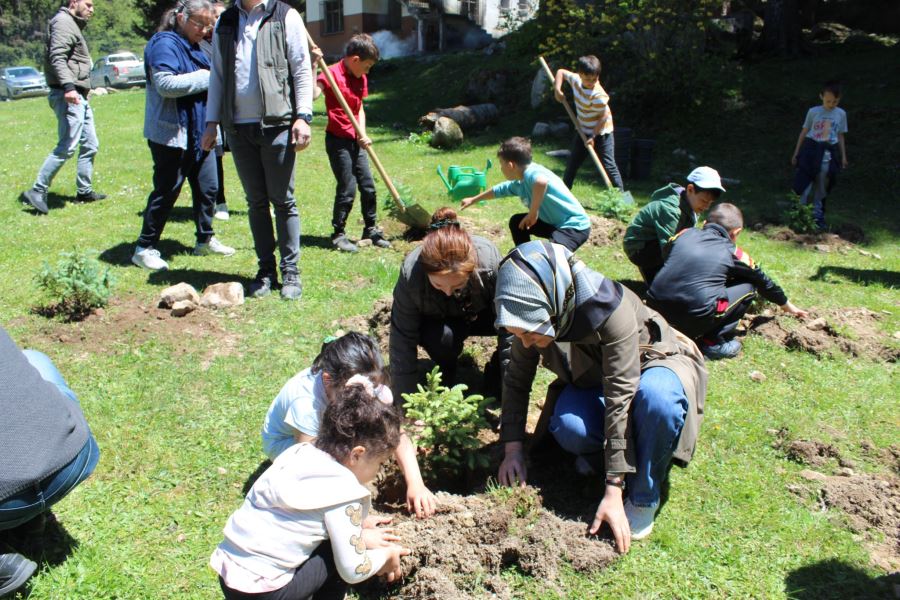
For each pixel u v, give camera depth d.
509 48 18.19
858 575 3.13
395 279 6.32
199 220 6.80
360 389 2.68
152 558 3.18
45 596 2.95
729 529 3.41
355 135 6.99
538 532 3.20
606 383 3.15
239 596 2.51
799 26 17.52
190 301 5.51
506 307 2.97
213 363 4.81
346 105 6.71
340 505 2.54
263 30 5.31
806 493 3.67
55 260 6.62
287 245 5.84
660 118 13.71
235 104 5.43
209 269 6.49
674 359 3.33
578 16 14.44
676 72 13.41
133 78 28.84
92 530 3.32
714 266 5.04
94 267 5.39
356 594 3.02
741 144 12.61
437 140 13.16
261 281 5.91
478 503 3.30
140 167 10.79
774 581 3.10
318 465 2.54
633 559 3.19
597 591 3.04
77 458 2.97
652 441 3.19
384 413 2.60
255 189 5.70
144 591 3.00
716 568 3.17
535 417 4.31
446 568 3.05
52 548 3.19
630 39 13.98
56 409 2.90
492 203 9.20
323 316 5.53
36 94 30.20
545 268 2.96
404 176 10.73
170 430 4.07
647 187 10.60
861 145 12.02
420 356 4.92
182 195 9.17
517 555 3.14
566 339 3.13
